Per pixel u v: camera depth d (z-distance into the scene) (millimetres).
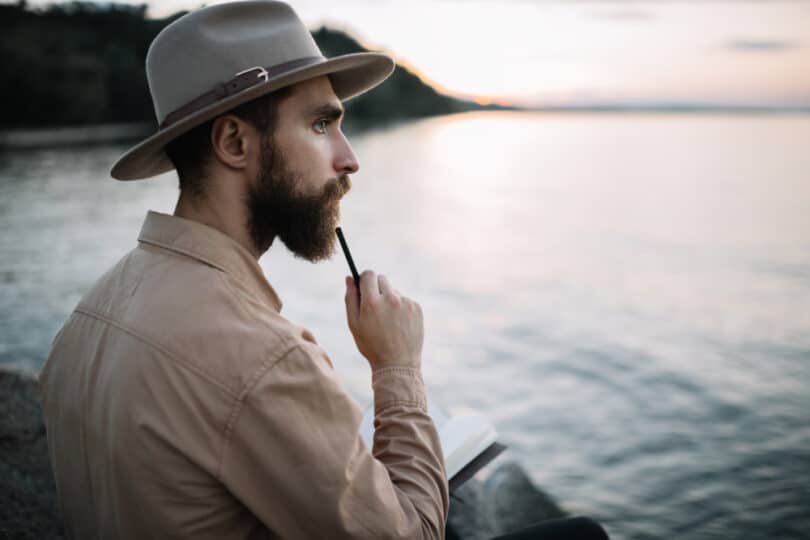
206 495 840
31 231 21578
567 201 38188
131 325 897
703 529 5910
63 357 998
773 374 10578
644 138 131375
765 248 23344
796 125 196625
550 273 19344
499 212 33438
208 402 822
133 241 20391
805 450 7625
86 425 915
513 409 8984
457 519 2314
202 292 898
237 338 851
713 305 15469
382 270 19047
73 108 69000
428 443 994
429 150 83500
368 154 74688
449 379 10234
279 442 817
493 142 113125
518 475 2830
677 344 12336
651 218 31438
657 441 7891
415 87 192750
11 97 65438
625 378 10352
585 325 13711
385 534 840
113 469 860
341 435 849
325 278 16984
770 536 5797
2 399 2176
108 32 79438
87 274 15719
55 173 39156
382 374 1044
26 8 76062
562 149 94875
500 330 13242
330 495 816
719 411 8953
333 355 10391
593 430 8227
